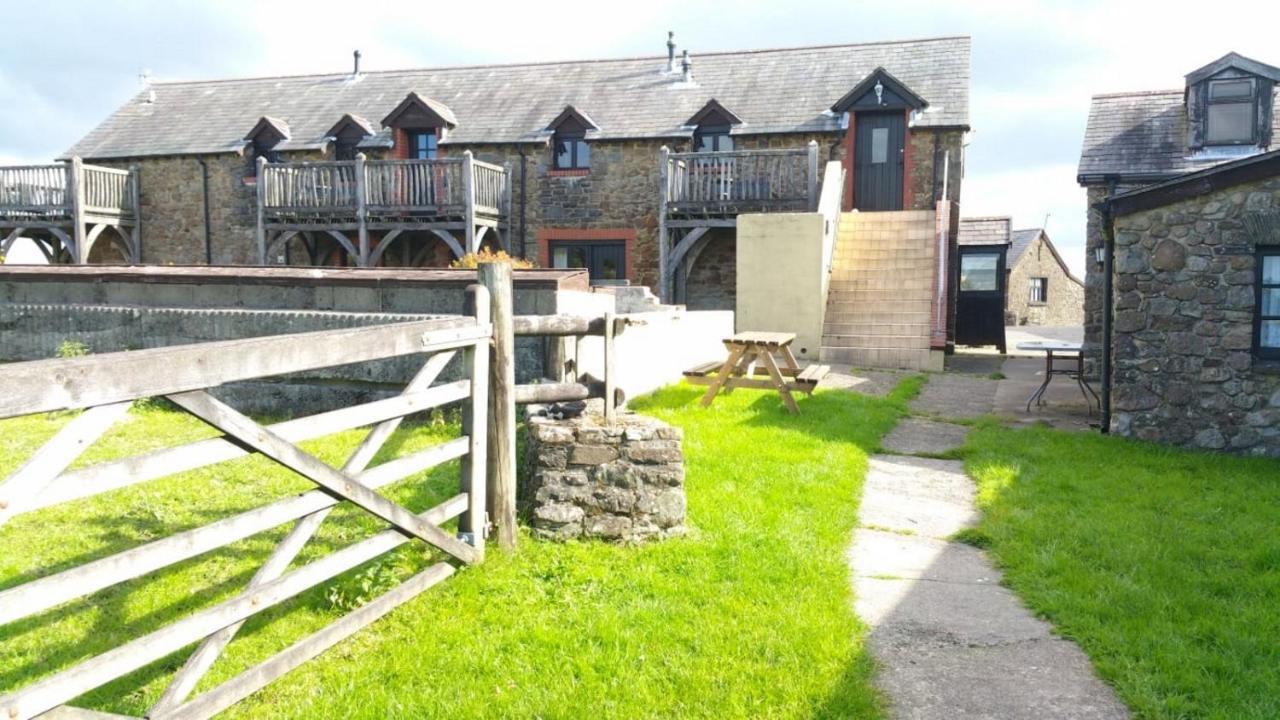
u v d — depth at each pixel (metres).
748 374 11.74
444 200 17.98
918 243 16.12
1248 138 14.02
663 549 4.83
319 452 6.08
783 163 16.56
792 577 4.57
